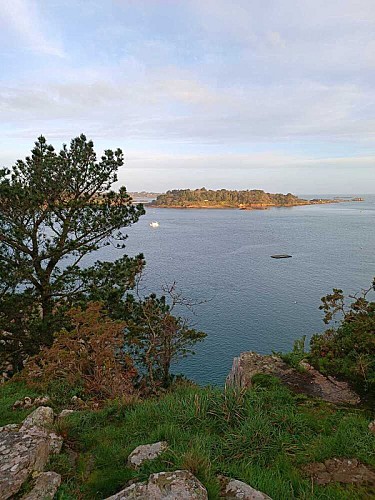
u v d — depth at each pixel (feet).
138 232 294.25
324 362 18.74
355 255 174.19
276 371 18.58
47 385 21.38
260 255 176.86
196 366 63.67
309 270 140.56
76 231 31.76
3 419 16.81
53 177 30.48
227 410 13.91
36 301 31.78
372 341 17.66
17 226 29.27
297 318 87.45
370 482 10.08
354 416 13.76
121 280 33.71
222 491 9.27
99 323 22.31
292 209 644.69
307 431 12.84
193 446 11.26
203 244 219.41
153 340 29.58
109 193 33.24
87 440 13.15
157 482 8.88
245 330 80.18
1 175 29.68
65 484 10.04
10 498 9.01
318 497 9.47
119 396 18.86
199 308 93.66
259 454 11.46
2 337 30.81
